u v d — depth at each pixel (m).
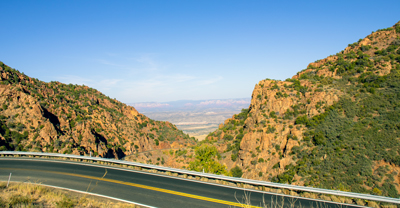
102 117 94.62
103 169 22.64
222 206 13.20
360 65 59.34
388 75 50.75
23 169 22.41
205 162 33.62
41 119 55.28
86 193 15.40
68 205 11.73
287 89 64.44
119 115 110.75
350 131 42.16
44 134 52.41
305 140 46.84
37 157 29.38
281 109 59.28
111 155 74.69
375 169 32.28
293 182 38.09
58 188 16.44
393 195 28.03
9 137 46.44
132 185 17.33
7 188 14.54
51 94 83.56
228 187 16.95
